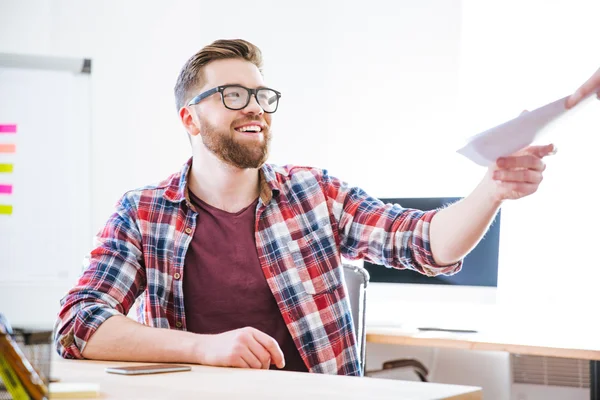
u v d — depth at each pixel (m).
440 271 1.55
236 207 1.67
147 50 3.53
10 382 0.67
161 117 3.51
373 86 3.31
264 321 1.59
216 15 3.58
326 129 3.40
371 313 3.13
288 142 3.47
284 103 3.48
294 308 1.59
